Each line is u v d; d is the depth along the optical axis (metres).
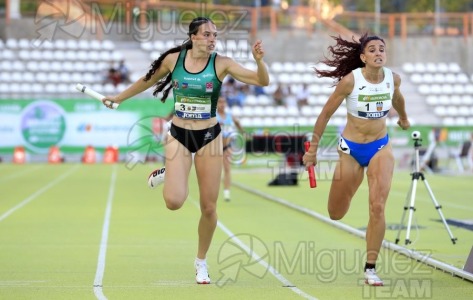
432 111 96.12
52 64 91.38
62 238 29.34
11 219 35.41
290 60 99.50
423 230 30.95
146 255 25.34
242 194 48.62
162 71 20.41
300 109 88.94
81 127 80.12
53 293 19.19
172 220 35.03
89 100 80.19
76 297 18.70
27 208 40.16
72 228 32.25
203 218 20.38
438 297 18.67
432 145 69.31
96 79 90.56
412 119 95.19
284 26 100.62
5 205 41.72
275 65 96.25
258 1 100.88
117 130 80.00
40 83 89.88
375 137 20.56
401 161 73.00
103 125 80.00
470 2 112.50
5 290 19.59
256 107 88.25
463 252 25.42
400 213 37.78
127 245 27.56
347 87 20.33
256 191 49.81
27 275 21.77
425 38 103.31
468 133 77.50
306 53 99.50
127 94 21.02
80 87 21.39
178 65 19.98
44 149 80.31
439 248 26.34
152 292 19.34
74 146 80.38
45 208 40.19
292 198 45.75
